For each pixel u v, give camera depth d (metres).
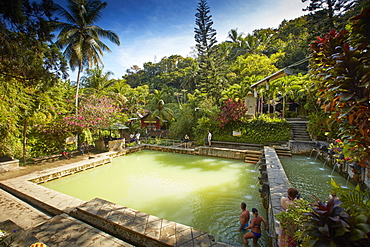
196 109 18.59
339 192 2.29
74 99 14.10
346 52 2.13
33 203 5.89
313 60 3.29
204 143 14.45
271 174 6.50
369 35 2.08
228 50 36.94
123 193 7.13
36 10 4.00
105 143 14.87
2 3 3.50
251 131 13.64
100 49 14.96
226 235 4.64
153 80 47.25
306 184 6.91
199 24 26.06
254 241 4.22
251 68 25.64
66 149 12.61
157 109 25.05
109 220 4.27
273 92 16.22
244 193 6.95
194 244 3.48
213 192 7.07
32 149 12.18
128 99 24.30
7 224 4.32
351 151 2.64
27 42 4.18
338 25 12.43
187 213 5.66
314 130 11.77
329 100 2.80
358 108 2.19
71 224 4.19
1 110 7.58
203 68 23.89
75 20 13.58
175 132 18.17
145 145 15.50
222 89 21.89
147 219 4.32
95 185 7.96
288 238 2.69
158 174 9.28
